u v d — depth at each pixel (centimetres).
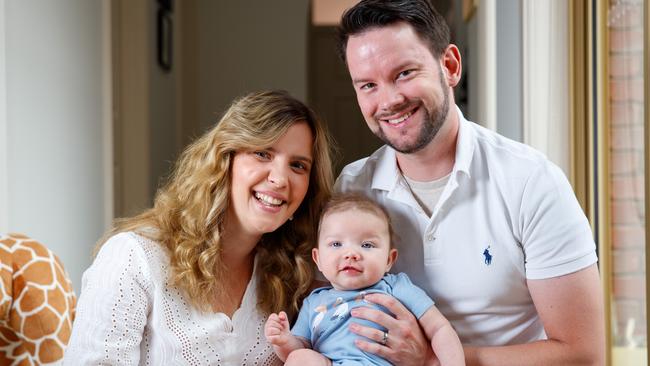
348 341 185
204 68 633
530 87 313
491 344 187
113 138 452
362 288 191
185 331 177
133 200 492
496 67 336
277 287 195
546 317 178
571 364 175
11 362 197
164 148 560
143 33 492
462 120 187
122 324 172
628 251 248
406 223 192
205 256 180
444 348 177
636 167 238
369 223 189
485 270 183
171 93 589
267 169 182
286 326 183
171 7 586
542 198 176
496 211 182
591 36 278
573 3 290
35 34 313
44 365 196
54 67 338
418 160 187
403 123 174
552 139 300
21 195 295
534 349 176
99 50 414
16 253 200
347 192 200
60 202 343
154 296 177
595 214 278
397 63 170
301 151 185
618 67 253
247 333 189
